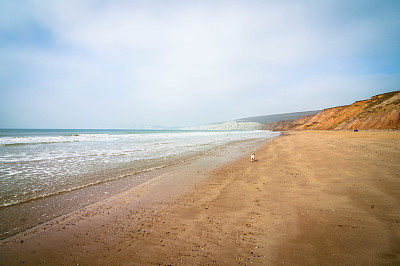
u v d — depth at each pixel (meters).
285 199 5.25
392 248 2.90
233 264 2.84
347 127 51.12
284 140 27.77
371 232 3.38
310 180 6.86
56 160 13.16
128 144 25.73
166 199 5.89
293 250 3.05
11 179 8.41
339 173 7.42
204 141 31.17
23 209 5.29
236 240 3.46
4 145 22.67
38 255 3.29
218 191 6.44
